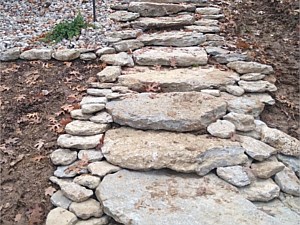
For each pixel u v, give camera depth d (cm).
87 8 484
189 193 253
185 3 472
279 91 350
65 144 284
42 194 265
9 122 315
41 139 301
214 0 497
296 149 289
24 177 276
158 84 332
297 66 379
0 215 256
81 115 307
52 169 279
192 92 324
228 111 313
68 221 241
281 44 412
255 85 340
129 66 367
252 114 314
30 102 329
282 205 259
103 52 378
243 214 240
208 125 296
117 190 253
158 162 266
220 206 244
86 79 354
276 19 456
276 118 325
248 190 261
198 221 233
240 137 293
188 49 389
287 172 278
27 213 256
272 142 293
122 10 464
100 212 248
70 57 372
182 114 294
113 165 271
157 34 412
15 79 354
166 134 290
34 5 508
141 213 238
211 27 429
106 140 286
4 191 269
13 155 290
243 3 493
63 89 342
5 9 498
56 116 317
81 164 273
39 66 369
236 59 374
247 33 431
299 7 472
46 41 399
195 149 272
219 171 269
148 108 302
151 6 445
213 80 340
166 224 231
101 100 317
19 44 394
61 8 491
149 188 256
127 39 401
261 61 379
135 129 296
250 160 279
